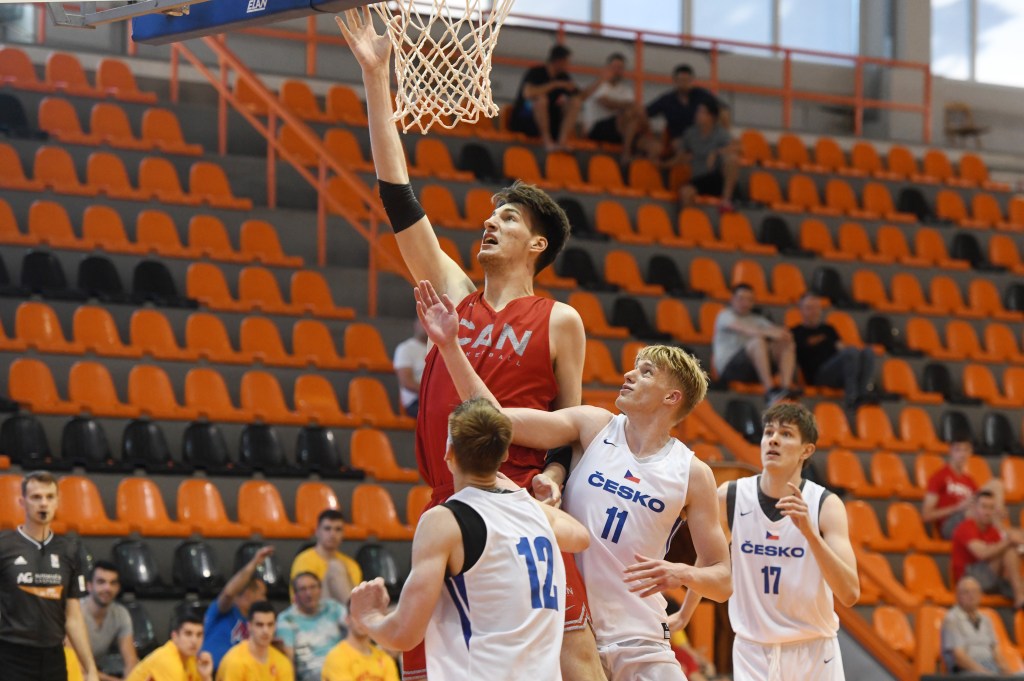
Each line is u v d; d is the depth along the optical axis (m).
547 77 16.75
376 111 4.28
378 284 13.34
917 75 20.36
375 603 3.68
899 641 9.70
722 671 9.08
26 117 14.09
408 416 11.34
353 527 9.98
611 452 4.29
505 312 4.14
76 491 9.51
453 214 14.95
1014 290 16.53
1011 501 12.73
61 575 7.04
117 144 14.09
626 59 19.20
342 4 4.22
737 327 12.85
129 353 11.06
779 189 17.36
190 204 13.54
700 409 9.53
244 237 13.40
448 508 3.63
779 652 5.74
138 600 8.85
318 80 16.58
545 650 3.61
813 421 5.77
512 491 3.75
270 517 9.95
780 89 20.06
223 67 14.38
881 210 17.80
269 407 11.17
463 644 3.60
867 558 8.50
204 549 9.25
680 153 16.80
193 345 11.68
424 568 3.56
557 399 4.21
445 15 4.54
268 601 8.48
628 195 16.12
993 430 13.82
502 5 4.68
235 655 7.70
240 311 12.15
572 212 15.32
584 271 14.62
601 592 4.27
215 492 9.91
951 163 19.64
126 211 13.24
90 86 15.55
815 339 13.42
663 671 4.24
